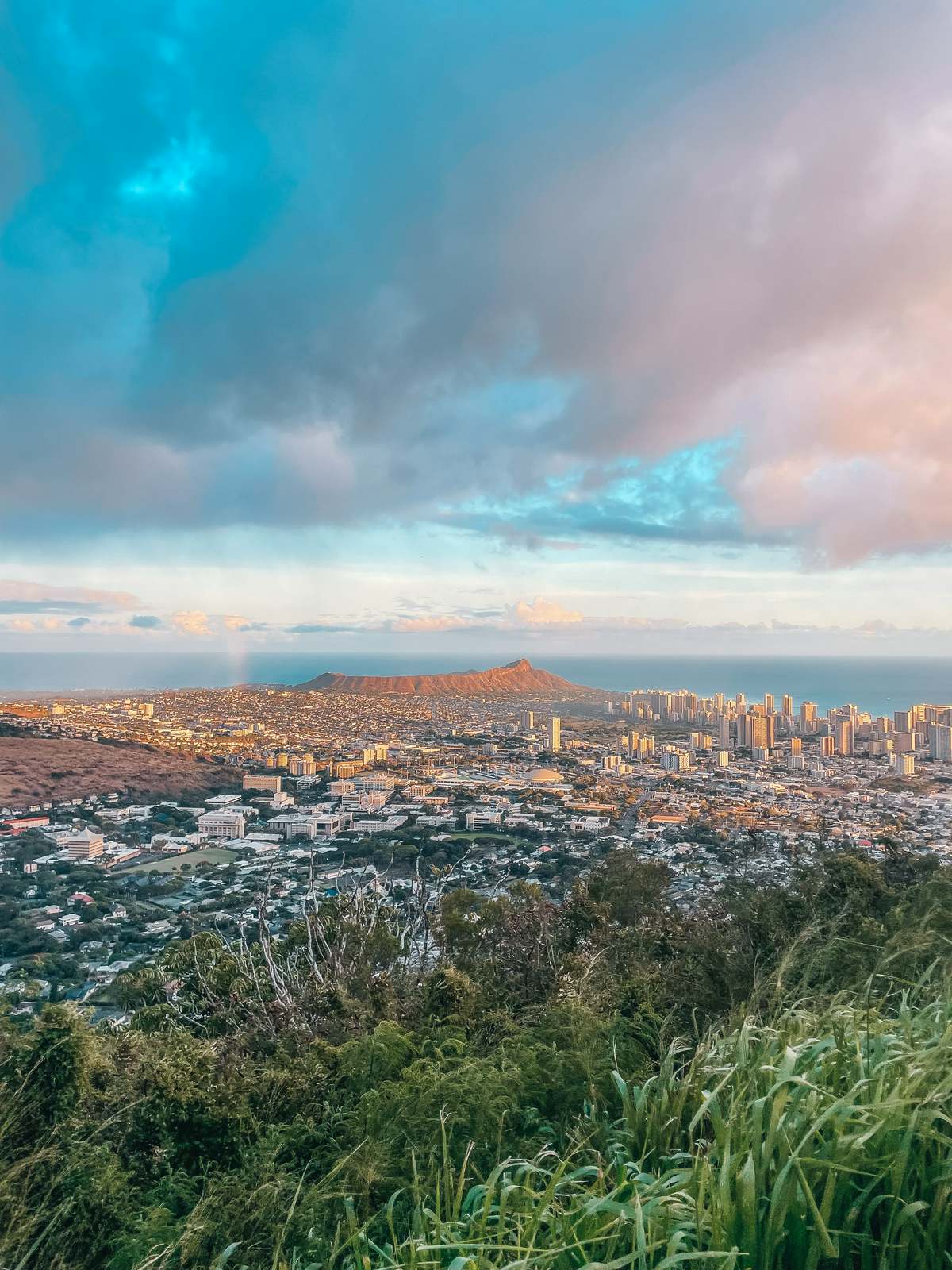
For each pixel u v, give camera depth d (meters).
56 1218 2.00
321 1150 2.46
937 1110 1.26
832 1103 1.32
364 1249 1.55
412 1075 2.58
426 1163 2.01
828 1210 1.12
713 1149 1.29
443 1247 1.19
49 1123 2.50
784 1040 1.73
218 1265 1.65
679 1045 2.52
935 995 2.03
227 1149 2.48
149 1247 1.86
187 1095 2.62
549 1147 2.01
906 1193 1.22
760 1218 1.16
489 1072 2.39
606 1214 1.24
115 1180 2.15
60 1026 2.74
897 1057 1.42
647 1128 1.63
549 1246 1.21
